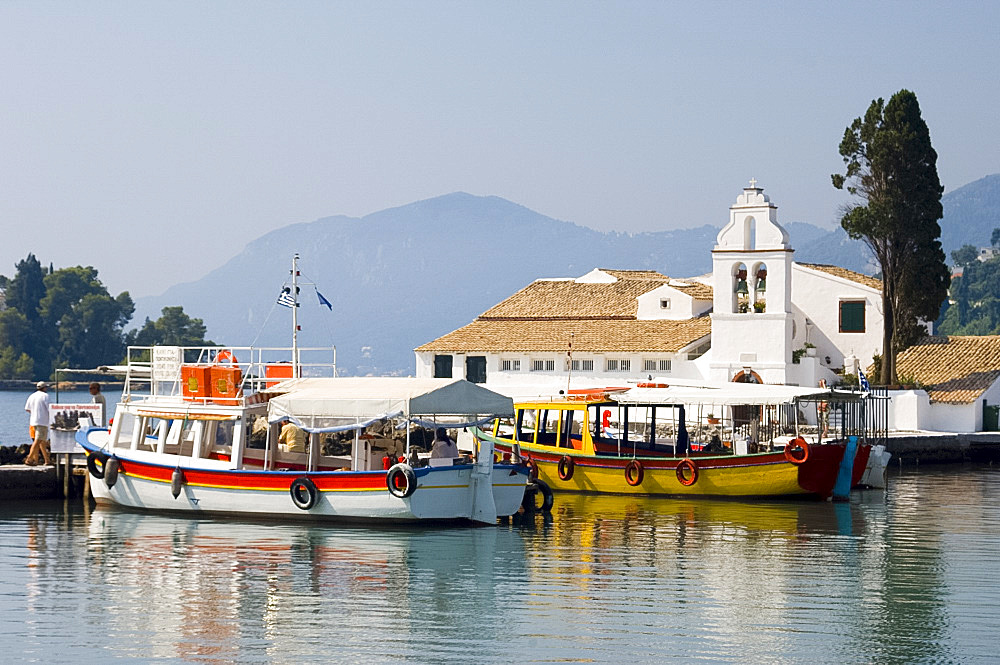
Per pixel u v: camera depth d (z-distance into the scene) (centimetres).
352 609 2980
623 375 8044
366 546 3728
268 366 4891
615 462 5062
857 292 8288
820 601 3108
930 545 3909
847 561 3625
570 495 5075
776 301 7450
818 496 4922
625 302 8800
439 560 3547
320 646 2686
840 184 8094
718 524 4288
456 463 4172
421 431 5616
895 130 7894
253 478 4106
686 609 3009
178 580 3284
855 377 7938
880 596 3166
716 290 7619
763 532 4128
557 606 3027
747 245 7562
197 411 4216
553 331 8506
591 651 2659
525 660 2597
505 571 3412
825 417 6488
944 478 6172
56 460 4784
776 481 4862
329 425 4294
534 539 3912
